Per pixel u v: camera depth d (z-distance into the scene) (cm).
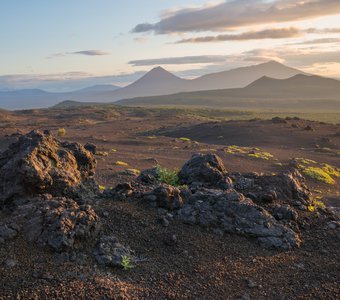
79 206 1395
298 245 1498
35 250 1195
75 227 1279
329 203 3797
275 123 12031
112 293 1070
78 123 18062
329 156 7169
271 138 9650
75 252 1237
